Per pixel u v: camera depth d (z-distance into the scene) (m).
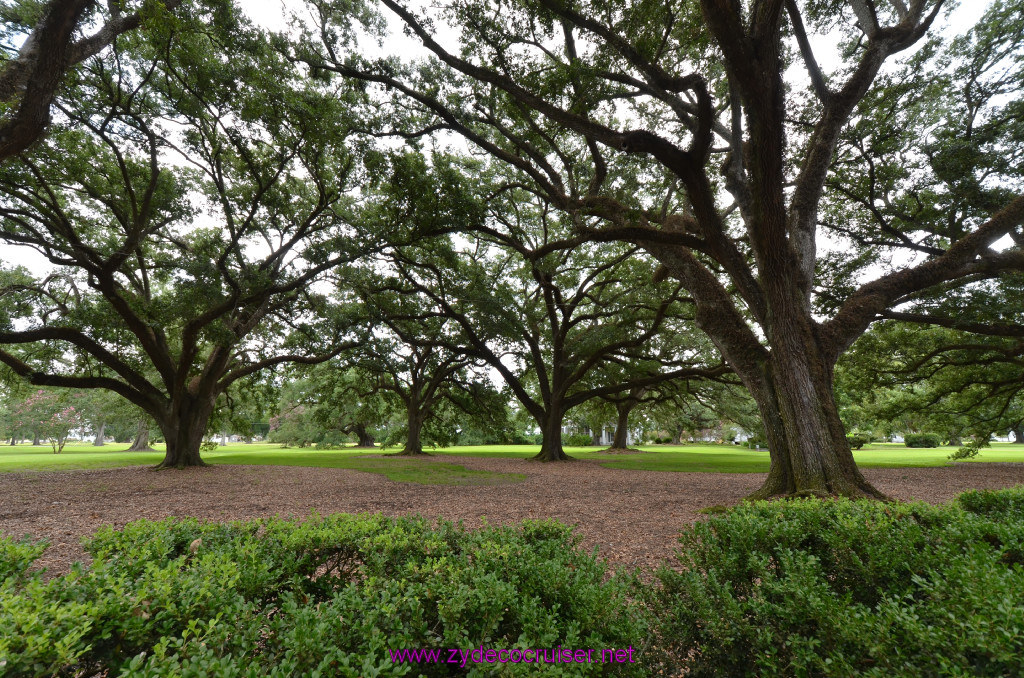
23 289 16.91
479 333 25.45
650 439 64.06
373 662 1.70
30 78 7.43
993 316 15.66
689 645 2.71
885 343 21.11
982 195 14.34
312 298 20.98
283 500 11.20
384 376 32.56
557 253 21.05
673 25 11.40
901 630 2.09
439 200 14.99
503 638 2.08
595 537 7.41
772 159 8.85
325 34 12.61
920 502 4.34
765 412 10.37
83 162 15.47
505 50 10.45
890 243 16.81
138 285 19.80
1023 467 20.33
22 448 47.97
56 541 7.17
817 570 2.96
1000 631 1.84
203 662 1.58
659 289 22.55
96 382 17.86
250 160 15.06
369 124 14.66
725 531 3.48
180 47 12.65
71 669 1.76
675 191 16.14
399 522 3.75
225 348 19.97
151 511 9.74
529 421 48.31
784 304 9.59
